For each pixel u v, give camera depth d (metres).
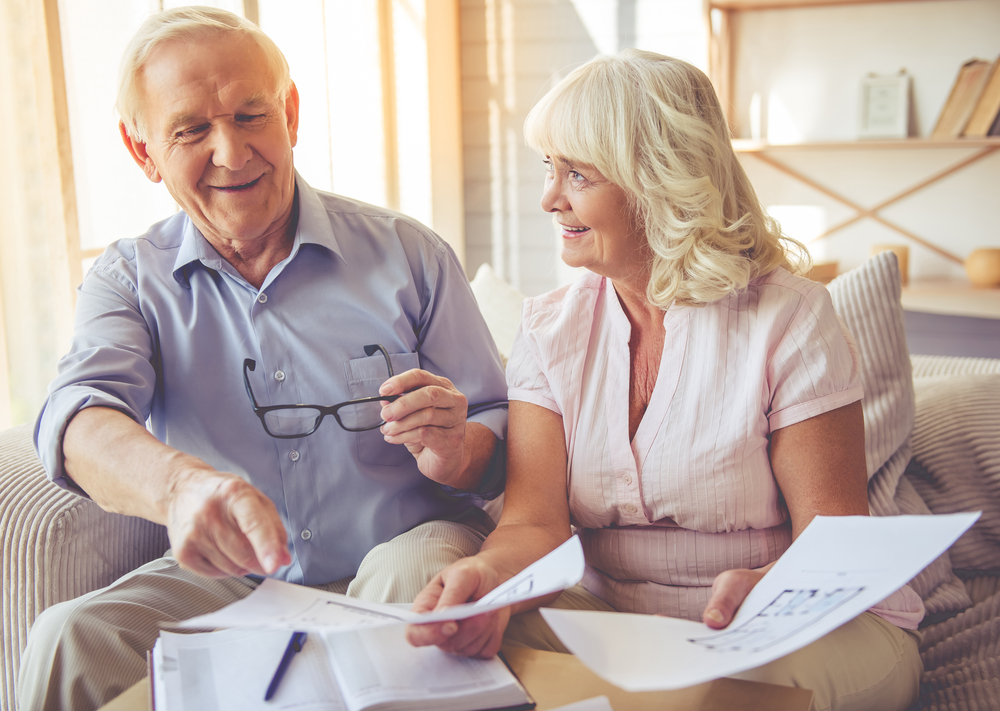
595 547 1.17
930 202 3.45
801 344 1.04
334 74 3.11
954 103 3.26
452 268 1.44
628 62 1.09
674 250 1.05
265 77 1.18
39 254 1.86
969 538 1.42
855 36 3.42
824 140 3.50
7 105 1.78
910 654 1.00
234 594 1.22
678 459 1.07
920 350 3.56
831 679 0.90
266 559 0.72
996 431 1.42
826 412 1.03
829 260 3.59
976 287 3.19
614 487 1.12
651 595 1.12
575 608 1.15
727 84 3.59
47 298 1.87
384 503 1.29
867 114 3.41
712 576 1.09
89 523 1.26
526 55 3.72
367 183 3.49
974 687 1.05
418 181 3.79
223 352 1.29
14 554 1.21
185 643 0.81
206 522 0.78
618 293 1.17
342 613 0.70
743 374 1.05
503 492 1.28
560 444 1.17
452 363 1.40
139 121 1.19
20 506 1.23
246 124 1.18
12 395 1.83
